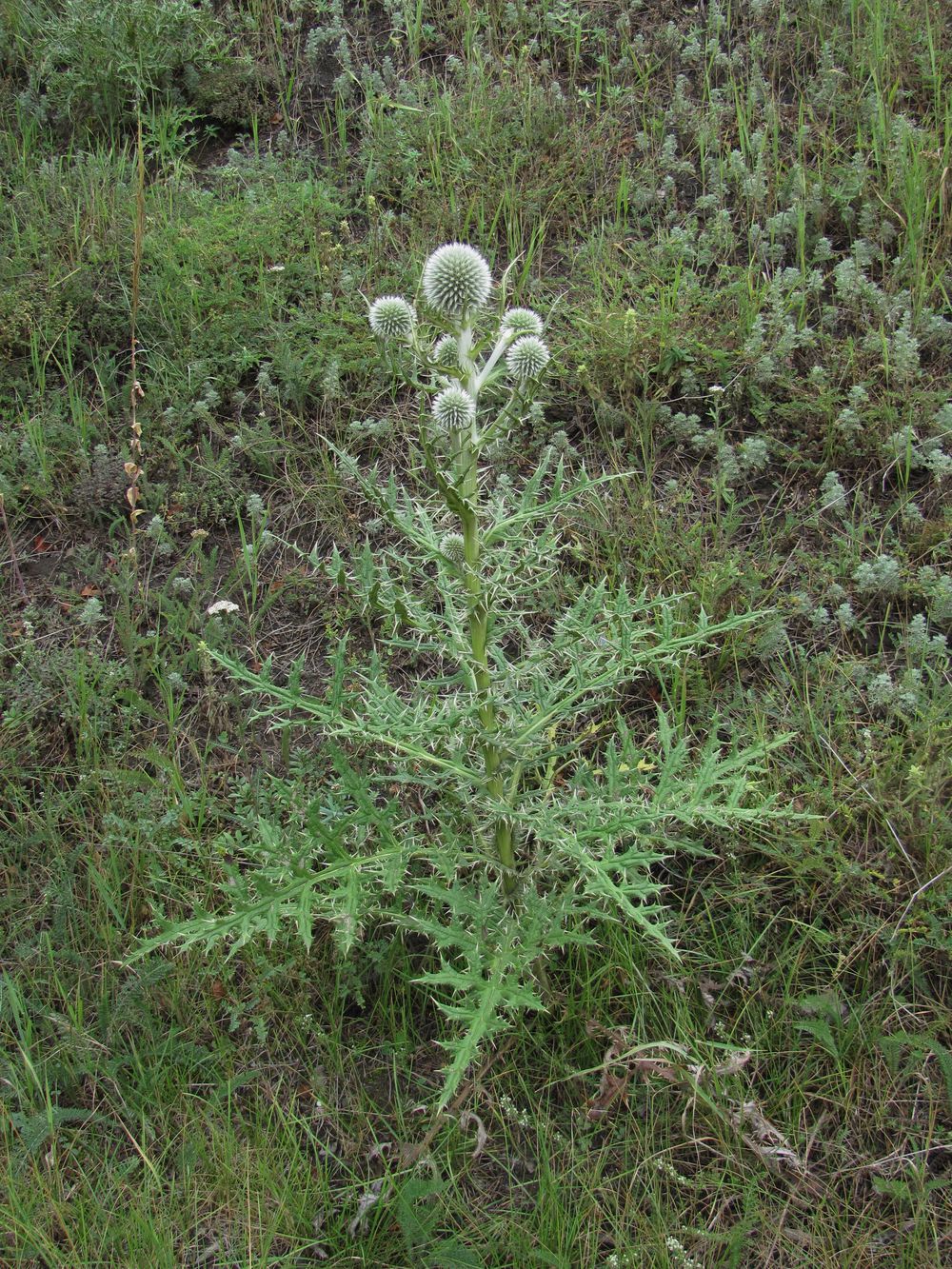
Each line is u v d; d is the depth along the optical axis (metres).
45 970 1.06
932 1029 0.97
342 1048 1.01
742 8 1.99
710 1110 0.94
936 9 1.91
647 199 1.70
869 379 1.42
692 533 1.30
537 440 1.43
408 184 1.74
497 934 0.90
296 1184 0.92
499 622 1.07
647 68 1.93
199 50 1.95
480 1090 0.96
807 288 1.54
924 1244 0.87
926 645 1.19
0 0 2.12
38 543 1.43
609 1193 0.91
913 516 1.30
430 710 0.95
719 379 1.47
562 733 1.19
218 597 1.36
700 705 1.20
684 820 0.90
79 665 1.24
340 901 0.95
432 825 1.11
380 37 2.09
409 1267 0.88
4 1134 0.95
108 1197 0.92
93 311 1.62
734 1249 0.86
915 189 1.55
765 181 1.69
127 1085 1.00
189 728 1.25
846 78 1.81
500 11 2.05
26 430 1.45
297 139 1.91
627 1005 1.01
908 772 1.09
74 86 1.92
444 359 0.91
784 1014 0.99
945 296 1.49
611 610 0.97
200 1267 0.90
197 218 1.65
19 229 1.73
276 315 1.59
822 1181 0.92
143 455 1.46
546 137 1.80
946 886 1.03
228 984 1.04
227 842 1.06
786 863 1.05
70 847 1.14
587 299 1.57
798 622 1.27
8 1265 0.88
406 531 0.93
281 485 1.46
